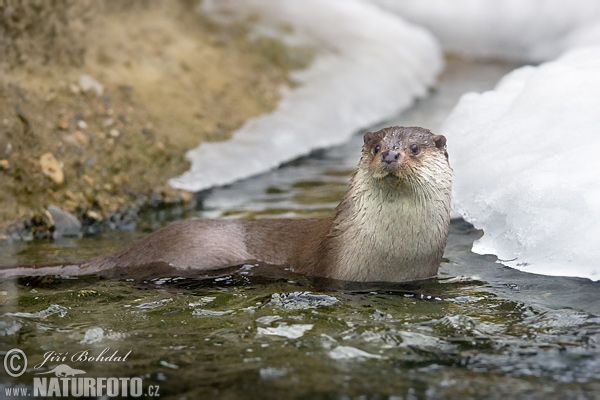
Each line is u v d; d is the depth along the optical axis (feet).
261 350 51.57
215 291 63.52
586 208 66.74
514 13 180.55
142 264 68.95
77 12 104.73
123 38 113.39
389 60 145.28
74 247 77.51
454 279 65.77
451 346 52.11
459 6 184.96
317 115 118.42
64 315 58.49
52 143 89.61
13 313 58.75
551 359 49.98
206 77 116.47
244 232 71.10
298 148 110.01
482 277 66.08
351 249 64.44
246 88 118.32
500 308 59.11
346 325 55.77
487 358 50.16
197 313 58.65
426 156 62.59
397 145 62.28
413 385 46.32
